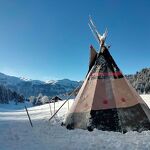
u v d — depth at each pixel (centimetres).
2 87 16800
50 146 892
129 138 1044
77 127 1301
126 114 1287
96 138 1036
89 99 1365
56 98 6556
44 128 1274
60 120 1575
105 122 1267
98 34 1527
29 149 853
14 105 15725
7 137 1052
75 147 871
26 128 1282
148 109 1381
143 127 1255
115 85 1392
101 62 1474
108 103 1327
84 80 1526
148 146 867
